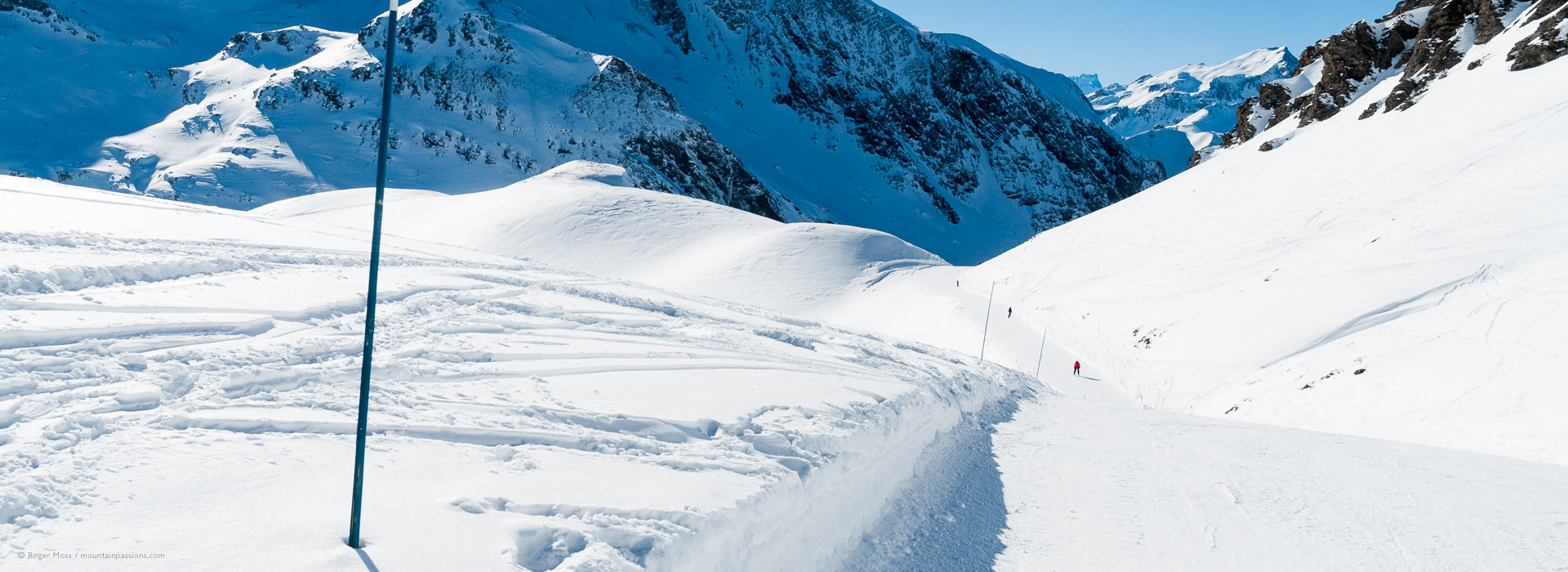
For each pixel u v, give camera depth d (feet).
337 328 30.19
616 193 279.69
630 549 14.02
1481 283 101.96
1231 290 146.00
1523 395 68.33
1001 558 22.44
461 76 513.86
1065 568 22.00
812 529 19.98
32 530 11.37
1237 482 33.65
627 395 26.23
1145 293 163.43
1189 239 189.16
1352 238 145.79
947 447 35.35
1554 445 57.88
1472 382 75.31
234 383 20.74
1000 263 233.55
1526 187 130.41
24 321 22.56
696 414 24.70
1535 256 103.76
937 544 22.77
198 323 26.32
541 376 28.14
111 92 499.51
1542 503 31.58
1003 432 44.04
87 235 37.99
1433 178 158.10
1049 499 29.27
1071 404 68.18
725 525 16.22
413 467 16.28
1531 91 179.42
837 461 23.88
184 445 15.74
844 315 197.47
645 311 53.26
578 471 17.56
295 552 11.69
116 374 19.70
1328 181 189.06
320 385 22.13
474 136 471.21
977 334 159.94
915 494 26.89
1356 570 22.86
